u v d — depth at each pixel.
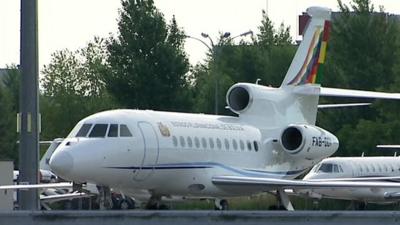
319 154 115.94
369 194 161.00
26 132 83.69
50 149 158.00
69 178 95.00
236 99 115.44
